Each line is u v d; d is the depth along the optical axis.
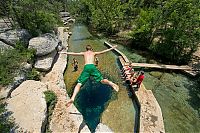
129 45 25.62
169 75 17.97
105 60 20.06
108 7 31.30
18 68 13.46
